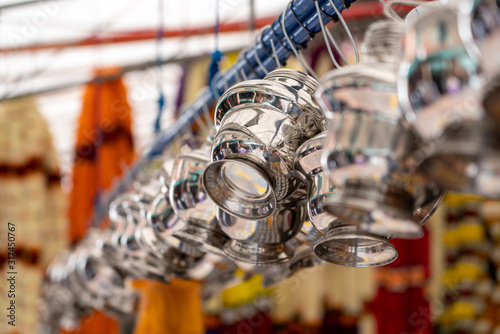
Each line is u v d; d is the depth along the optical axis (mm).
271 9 3529
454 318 3768
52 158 4184
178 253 1907
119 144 4172
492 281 3797
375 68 996
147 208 1906
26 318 3725
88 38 3809
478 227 3723
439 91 839
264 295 3842
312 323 3725
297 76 1312
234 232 1383
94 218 3549
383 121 973
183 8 3635
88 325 4043
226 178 1306
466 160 836
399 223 992
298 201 1320
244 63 1681
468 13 795
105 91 4211
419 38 862
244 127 1219
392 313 3449
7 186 3900
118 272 2436
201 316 2689
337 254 1248
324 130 1269
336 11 1278
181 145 1729
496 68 779
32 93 3510
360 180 983
